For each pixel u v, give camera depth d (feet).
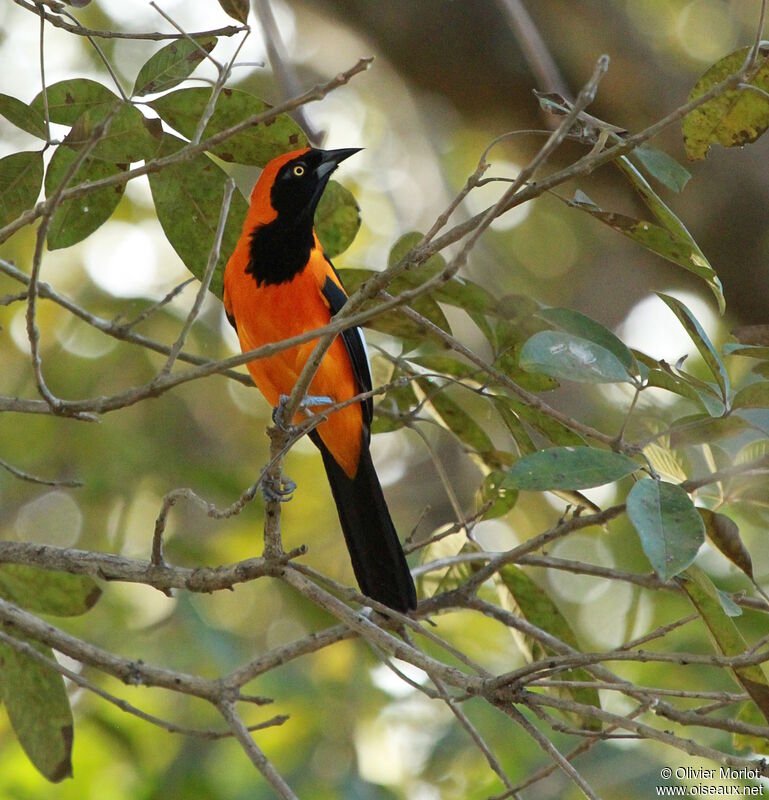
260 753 22.97
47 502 50.29
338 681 45.37
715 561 41.27
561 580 52.95
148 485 48.49
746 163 38.22
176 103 24.36
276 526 22.03
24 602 27.78
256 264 28.91
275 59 36.04
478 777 42.98
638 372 21.03
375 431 31.01
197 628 43.88
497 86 39.47
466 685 19.48
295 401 21.63
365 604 21.58
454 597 25.79
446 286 26.23
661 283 44.52
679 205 38.65
